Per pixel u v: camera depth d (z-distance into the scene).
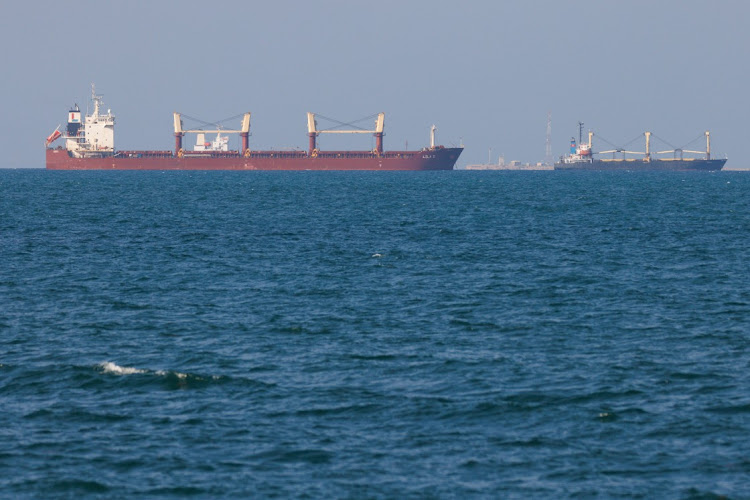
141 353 160.50
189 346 165.88
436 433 118.88
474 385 139.25
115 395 134.75
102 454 111.81
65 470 107.25
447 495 101.06
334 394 134.62
